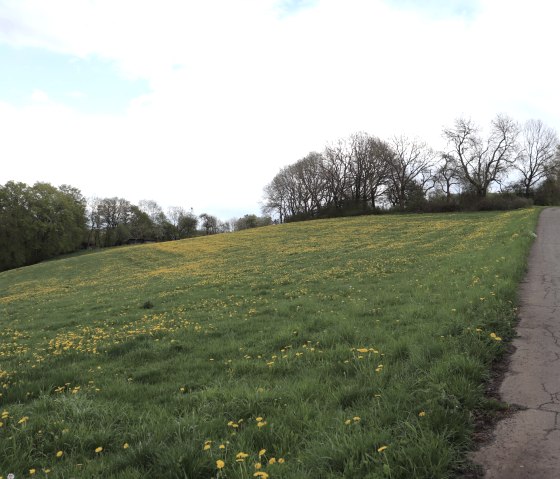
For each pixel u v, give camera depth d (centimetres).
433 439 393
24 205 8844
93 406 596
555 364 604
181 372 797
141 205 14025
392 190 9319
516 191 8500
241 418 518
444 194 8212
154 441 463
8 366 959
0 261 8438
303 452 413
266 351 888
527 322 822
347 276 1962
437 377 541
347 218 6831
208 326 1195
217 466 391
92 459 460
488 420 463
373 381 584
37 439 506
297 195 11419
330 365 709
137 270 3744
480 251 1988
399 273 1833
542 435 423
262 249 4016
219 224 15738
